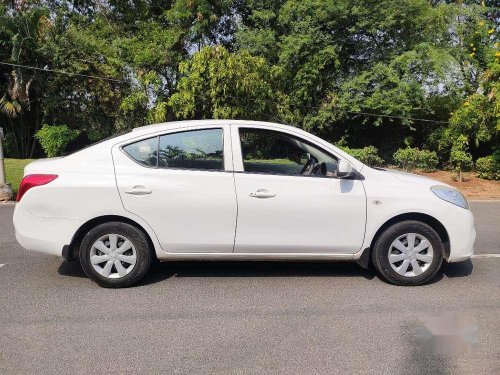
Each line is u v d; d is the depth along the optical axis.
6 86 18.30
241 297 4.88
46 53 17.61
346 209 5.10
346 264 6.02
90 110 19.30
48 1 20.05
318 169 5.24
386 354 3.69
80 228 5.00
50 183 4.94
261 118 17.34
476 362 3.57
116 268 5.06
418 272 5.20
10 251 6.56
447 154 18.14
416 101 17.22
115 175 5.00
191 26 19.50
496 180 15.85
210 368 3.46
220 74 16.11
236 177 5.06
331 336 3.99
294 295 4.94
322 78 18.14
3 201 10.83
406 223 5.16
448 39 18.27
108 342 3.86
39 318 4.32
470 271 5.81
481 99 15.52
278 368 3.47
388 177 5.27
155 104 18.12
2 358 3.59
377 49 17.94
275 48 18.30
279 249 5.12
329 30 17.88
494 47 17.25
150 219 5.00
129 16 21.41
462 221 5.25
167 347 3.78
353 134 19.89
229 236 5.07
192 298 4.84
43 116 19.23
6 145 19.33
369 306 4.65
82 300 4.76
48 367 3.46
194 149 5.14
